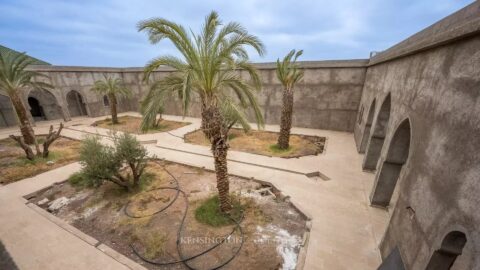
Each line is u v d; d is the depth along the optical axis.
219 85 6.04
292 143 13.17
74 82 20.81
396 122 6.05
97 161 7.52
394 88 6.99
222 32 5.48
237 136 14.74
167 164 10.55
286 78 10.86
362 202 7.14
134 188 8.27
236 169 9.66
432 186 3.45
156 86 6.25
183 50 5.38
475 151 2.66
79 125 18.97
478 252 2.38
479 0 3.29
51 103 21.69
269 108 17.66
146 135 15.52
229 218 6.47
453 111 3.24
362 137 11.20
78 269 4.88
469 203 2.59
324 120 16.08
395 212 4.77
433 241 3.16
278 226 6.20
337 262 4.90
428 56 4.54
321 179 9.02
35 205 7.25
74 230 6.07
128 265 4.96
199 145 13.21
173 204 7.27
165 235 5.88
